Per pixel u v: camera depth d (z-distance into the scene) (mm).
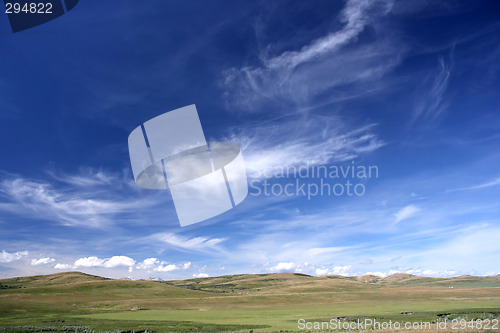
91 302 114500
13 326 52531
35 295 124688
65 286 165250
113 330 48812
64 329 49031
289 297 126875
